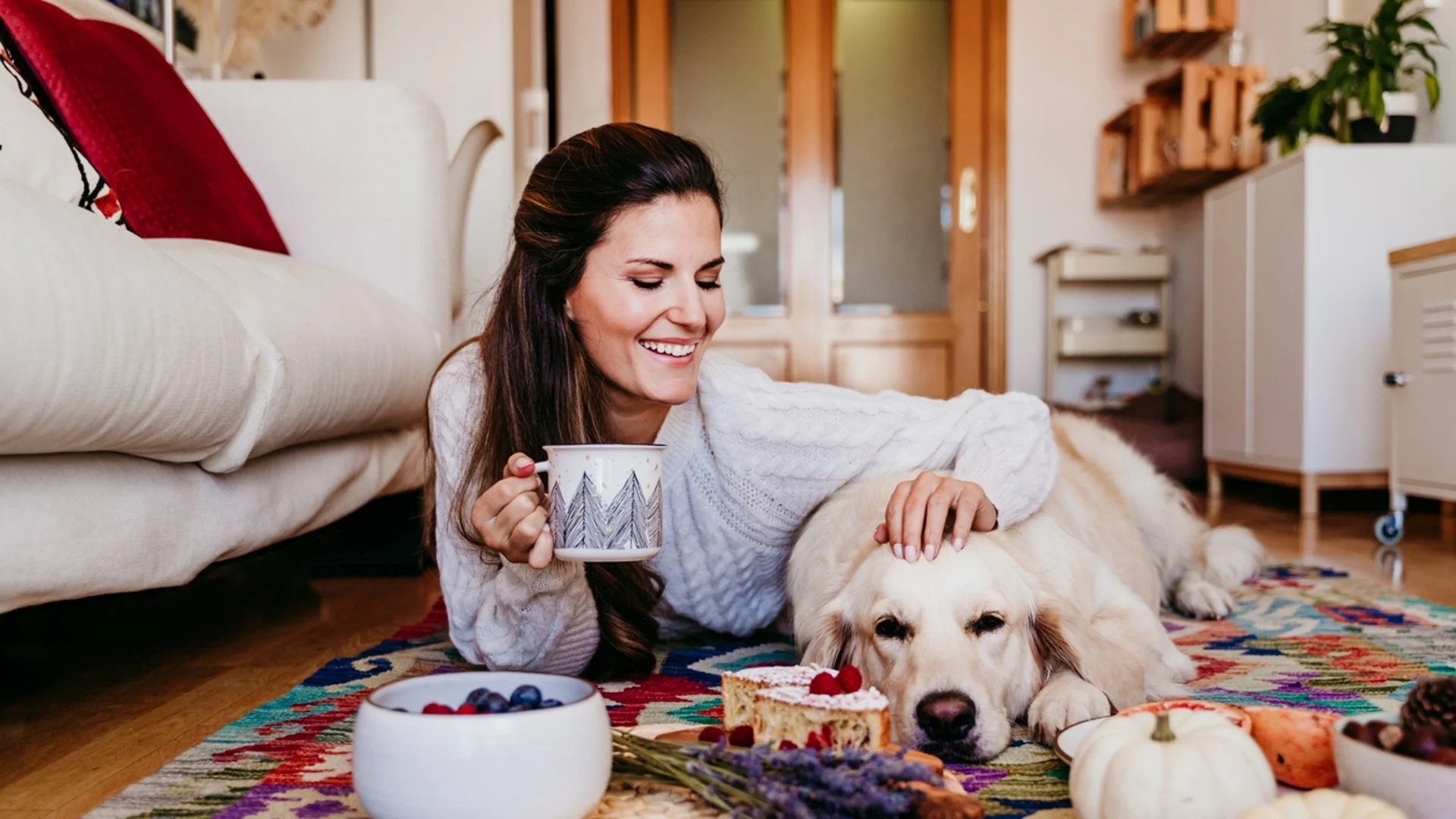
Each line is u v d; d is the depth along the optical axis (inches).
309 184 100.6
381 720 30.6
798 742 38.3
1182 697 53.3
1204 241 186.5
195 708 54.1
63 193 68.7
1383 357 136.9
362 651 66.1
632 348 48.1
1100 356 213.9
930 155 217.3
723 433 58.1
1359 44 139.0
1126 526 73.5
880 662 49.2
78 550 47.0
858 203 217.9
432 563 97.1
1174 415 192.4
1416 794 29.3
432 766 29.5
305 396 63.5
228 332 55.2
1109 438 87.9
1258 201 153.6
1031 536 57.2
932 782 32.9
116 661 65.5
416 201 101.1
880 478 59.2
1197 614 78.7
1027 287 217.5
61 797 40.6
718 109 217.6
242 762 43.4
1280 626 73.3
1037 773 42.6
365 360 74.5
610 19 215.3
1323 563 100.3
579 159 48.5
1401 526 112.4
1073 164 216.7
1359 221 136.9
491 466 51.4
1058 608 51.2
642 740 35.5
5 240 40.4
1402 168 136.3
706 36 216.5
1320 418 137.9
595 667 58.6
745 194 218.5
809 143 216.8
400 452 92.7
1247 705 50.9
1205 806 30.8
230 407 55.7
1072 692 47.6
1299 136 154.1
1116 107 215.5
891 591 48.7
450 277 107.7
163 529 53.6
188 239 73.7
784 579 66.7
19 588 44.1
